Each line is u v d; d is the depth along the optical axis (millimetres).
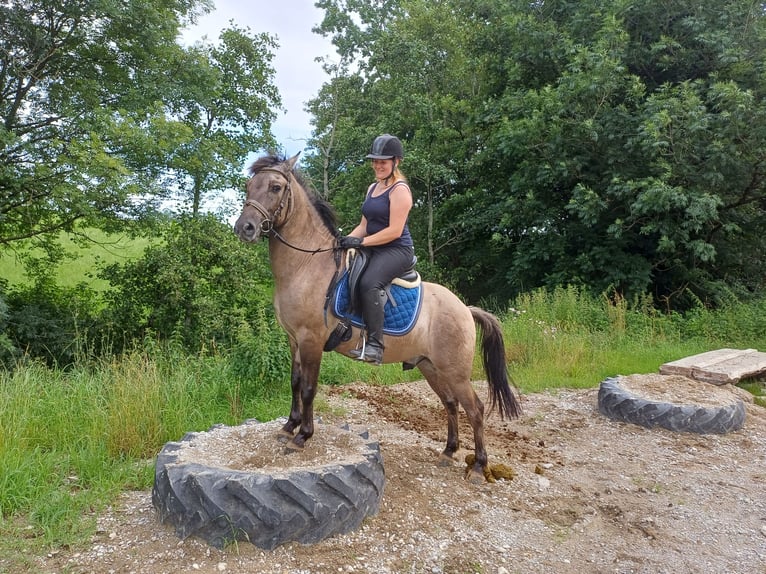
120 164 9430
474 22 16656
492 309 15133
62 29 10648
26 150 9805
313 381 3848
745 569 3486
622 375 7652
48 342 10344
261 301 11328
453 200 15930
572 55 12773
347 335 3936
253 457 3678
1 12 9625
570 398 7320
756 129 10539
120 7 10266
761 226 13289
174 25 11344
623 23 12539
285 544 3271
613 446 5566
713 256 11336
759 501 4410
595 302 11578
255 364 6473
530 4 14320
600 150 12406
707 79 12227
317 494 3348
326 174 16797
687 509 4238
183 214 11727
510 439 5680
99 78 11195
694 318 11211
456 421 4762
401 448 5113
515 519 3961
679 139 11000
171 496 3389
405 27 17719
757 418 6539
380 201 4004
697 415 5922
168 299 10664
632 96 11812
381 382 7742
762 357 8109
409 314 4125
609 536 3842
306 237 3871
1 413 4730
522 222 14141
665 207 10695
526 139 12484
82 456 4473
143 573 3064
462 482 4445
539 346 9211
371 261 3963
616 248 12781
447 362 4305
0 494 3754
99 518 3686
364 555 3305
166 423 5172
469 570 3297
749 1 11445
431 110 15742
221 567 3096
